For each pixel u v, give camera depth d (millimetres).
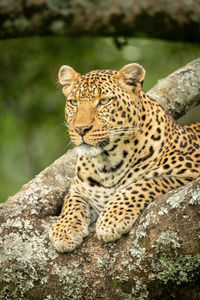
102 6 10734
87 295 8141
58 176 11258
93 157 9984
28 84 17656
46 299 8375
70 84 10367
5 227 9070
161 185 9281
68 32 10844
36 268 8477
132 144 9859
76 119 9695
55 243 8570
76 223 9070
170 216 7688
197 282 7785
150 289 7883
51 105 17969
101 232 8398
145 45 17188
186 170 9594
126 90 9953
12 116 18062
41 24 10641
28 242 8812
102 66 17344
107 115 9703
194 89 12812
